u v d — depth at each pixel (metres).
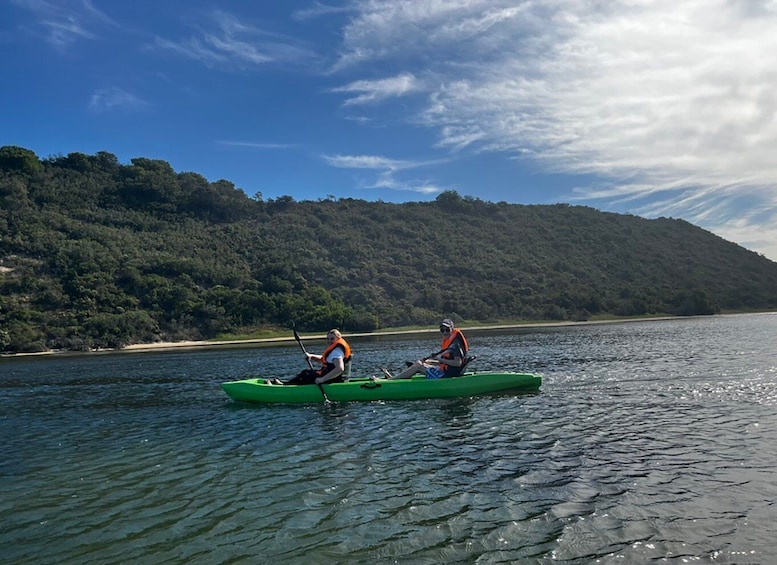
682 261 103.38
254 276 64.56
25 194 70.44
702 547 5.33
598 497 6.69
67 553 5.60
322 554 5.39
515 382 14.59
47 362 33.22
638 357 22.95
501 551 5.35
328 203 104.81
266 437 10.33
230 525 6.16
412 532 5.82
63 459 9.37
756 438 9.27
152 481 7.90
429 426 10.84
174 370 24.55
